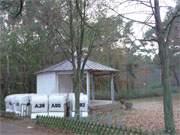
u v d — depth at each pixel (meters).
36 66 36.72
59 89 31.78
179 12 13.70
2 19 21.92
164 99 13.70
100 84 44.19
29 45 34.78
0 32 31.95
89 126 16.08
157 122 20.20
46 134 17.41
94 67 30.20
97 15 19.16
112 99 33.31
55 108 23.84
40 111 23.84
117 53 37.31
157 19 13.60
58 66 31.33
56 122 18.58
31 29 23.31
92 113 25.91
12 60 36.06
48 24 19.28
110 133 14.53
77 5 17.89
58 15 18.78
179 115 23.45
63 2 18.55
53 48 32.53
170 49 24.11
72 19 18.75
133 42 18.08
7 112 26.14
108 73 33.75
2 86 35.47
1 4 16.34
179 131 15.77
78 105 19.30
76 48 19.23
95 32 19.30
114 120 21.36
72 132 17.19
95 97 40.91
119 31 18.67
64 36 19.84
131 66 45.44
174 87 49.22
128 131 13.41
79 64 19.36
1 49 33.56
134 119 21.89
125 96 43.06
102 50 30.19
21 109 25.30
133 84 48.06
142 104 34.69
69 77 32.62
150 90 46.66
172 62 45.50
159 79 49.84
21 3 15.80
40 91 32.81
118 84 44.88
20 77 36.97
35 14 18.78
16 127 20.34
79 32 19.23
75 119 17.36
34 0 18.00
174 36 15.97
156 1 13.60
